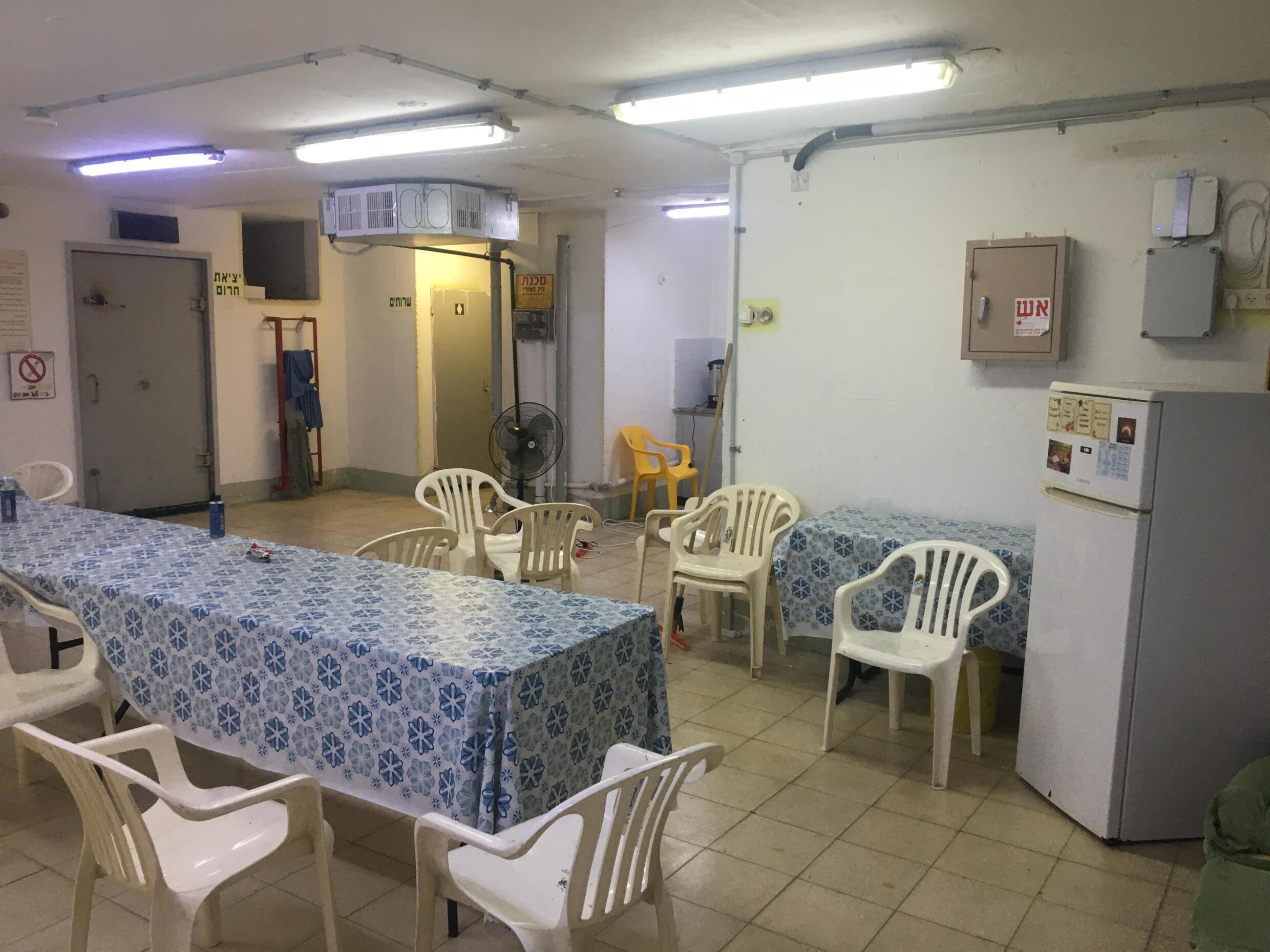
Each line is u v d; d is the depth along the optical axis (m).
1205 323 3.61
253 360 8.26
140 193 6.79
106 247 7.12
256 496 8.39
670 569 4.64
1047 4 2.69
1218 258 3.58
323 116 4.21
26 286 6.74
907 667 3.36
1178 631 2.88
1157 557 2.83
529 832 2.11
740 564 4.63
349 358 8.96
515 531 5.34
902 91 3.38
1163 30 2.91
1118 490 2.89
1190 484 2.82
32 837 2.98
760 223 4.73
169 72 3.53
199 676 2.77
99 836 2.04
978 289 4.06
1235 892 2.41
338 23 2.94
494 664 2.28
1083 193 3.88
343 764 2.50
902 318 4.38
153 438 7.63
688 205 7.00
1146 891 2.76
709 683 4.37
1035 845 3.00
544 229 7.59
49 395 6.95
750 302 4.80
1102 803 2.98
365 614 2.70
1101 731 2.98
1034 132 3.96
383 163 5.30
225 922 2.57
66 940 2.48
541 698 2.32
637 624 2.69
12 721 2.74
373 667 2.41
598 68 3.40
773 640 4.91
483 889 2.00
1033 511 4.14
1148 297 3.71
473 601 2.86
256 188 6.46
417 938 2.04
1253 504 2.86
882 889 2.76
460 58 3.31
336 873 2.81
